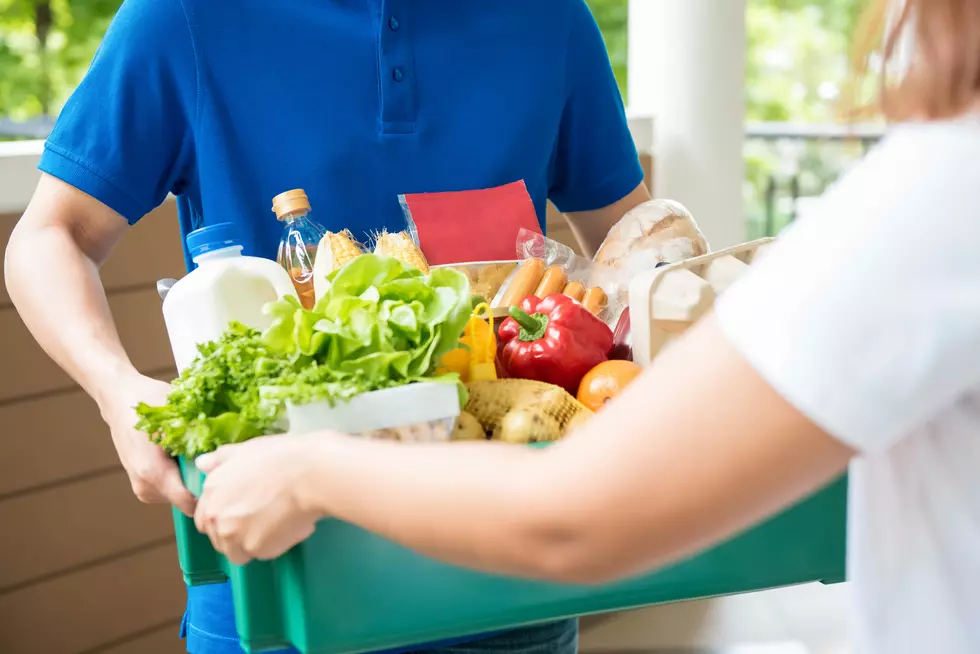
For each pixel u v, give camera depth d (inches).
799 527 31.9
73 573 87.7
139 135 44.4
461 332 32.5
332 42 45.3
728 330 20.8
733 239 119.6
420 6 46.9
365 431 29.8
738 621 107.4
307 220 43.6
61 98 342.3
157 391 36.6
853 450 20.4
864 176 20.6
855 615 24.9
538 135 49.8
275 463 26.6
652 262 44.4
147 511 92.0
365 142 45.9
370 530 25.2
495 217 46.1
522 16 49.1
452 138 47.5
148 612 93.0
